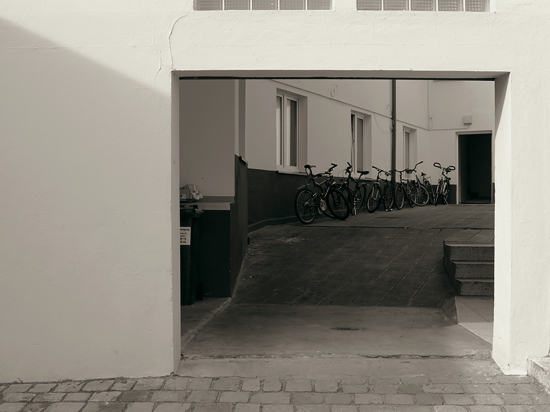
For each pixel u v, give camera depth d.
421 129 19.45
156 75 4.02
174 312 4.13
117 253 4.05
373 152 15.40
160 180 4.04
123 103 4.03
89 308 4.07
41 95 4.02
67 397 3.76
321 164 12.60
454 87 19.56
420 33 4.04
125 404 3.64
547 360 4.02
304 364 4.25
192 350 4.60
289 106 11.68
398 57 4.04
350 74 4.18
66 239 4.05
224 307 6.18
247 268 7.64
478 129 19.33
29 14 4.01
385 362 4.30
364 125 15.24
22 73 4.02
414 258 7.89
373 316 5.84
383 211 14.54
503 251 4.19
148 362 4.08
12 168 4.03
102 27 4.02
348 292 6.75
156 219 4.05
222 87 6.42
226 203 6.48
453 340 4.88
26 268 4.05
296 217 11.47
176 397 3.73
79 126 4.03
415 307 6.27
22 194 4.04
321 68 4.03
